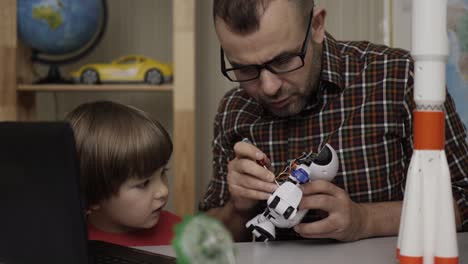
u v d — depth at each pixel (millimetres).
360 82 1196
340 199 907
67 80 2057
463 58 2064
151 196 1176
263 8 965
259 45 979
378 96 1179
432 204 683
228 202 1190
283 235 1174
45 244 639
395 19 2102
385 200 1179
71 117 1179
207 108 2229
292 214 840
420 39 676
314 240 941
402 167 1194
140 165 1135
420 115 688
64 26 2010
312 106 1194
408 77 1171
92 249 831
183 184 1897
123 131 1136
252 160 954
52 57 2270
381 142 1174
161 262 768
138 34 2262
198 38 2219
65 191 617
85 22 2031
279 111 1081
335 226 896
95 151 1125
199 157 2240
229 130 1288
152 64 1982
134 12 2258
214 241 650
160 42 2252
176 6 1884
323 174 911
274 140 1229
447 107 1156
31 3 1989
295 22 990
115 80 1984
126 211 1161
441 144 689
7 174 642
